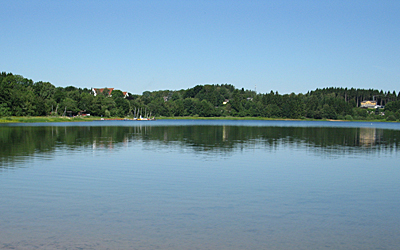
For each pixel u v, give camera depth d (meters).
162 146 41.41
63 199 16.89
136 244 11.69
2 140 46.59
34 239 12.01
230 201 16.91
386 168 27.02
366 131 88.38
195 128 91.44
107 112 178.12
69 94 172.25
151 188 19.31
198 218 14.34
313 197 17.86
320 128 105.25
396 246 11.84
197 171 24.67
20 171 23.88
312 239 12.34
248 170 25.34
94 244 11.64
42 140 47.09
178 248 11.43
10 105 127.44
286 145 44.69
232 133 69.62
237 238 12.34
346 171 25.50
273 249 11.50
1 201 16.47
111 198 17.17
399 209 15.92
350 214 15.12
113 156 31.97
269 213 15.12
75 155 32.31
